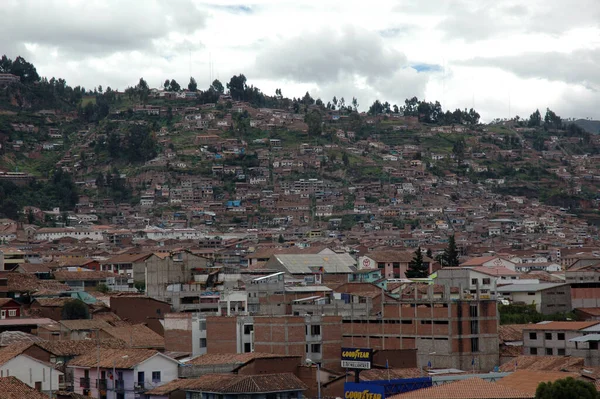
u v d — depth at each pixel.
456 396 145.62
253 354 188.88
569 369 195.25
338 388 174.38
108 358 190.25
